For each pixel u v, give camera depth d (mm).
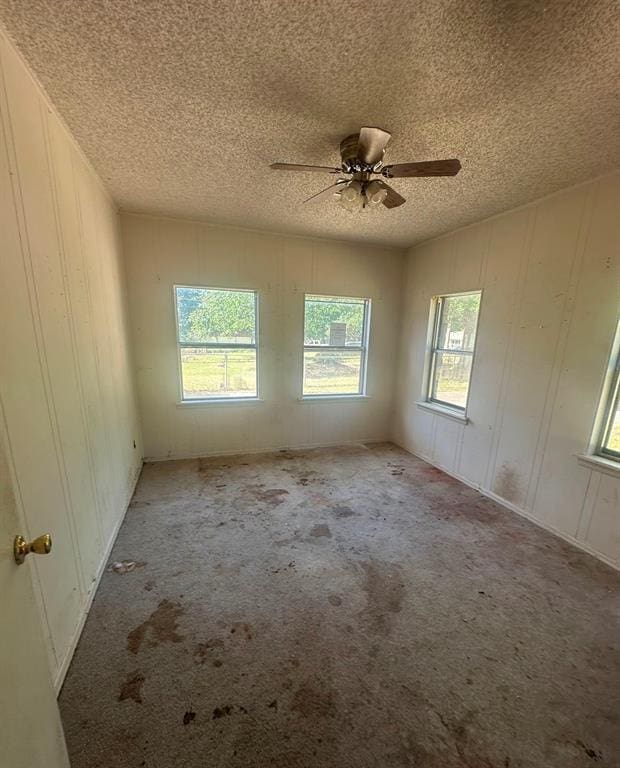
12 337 1173
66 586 1487
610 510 2156
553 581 2000
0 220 1143
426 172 1753
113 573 1983
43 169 1506
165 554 2168
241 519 2596
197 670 1419
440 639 1602
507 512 2789
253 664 1453
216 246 3465
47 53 1305
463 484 3293
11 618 708
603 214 2168
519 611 1776
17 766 667
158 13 1142
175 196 2715
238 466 3604
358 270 4035
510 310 2814
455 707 1305
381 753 1153
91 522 1866
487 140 1841
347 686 1372
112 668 1418
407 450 4211
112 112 1666
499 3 1075
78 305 1872
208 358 3730
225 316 3695
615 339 2158
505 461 2891
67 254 1750
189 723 1224
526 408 2703
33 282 1360
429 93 1499
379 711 1283
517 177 2229
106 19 1163
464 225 3227
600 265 2195
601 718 1279
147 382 3518
